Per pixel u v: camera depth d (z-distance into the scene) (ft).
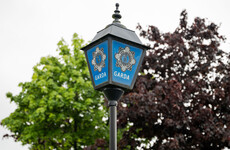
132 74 16.19
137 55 16.49
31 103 83.30
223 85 60.80
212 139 57.98
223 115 61.36
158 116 59.41
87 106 81.97
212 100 60.75
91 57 16.70
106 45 15.76
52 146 91.56
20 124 88.43
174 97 55.57
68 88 84.38
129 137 61.87
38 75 87.30
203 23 67.67
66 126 86.02
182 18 69.10
